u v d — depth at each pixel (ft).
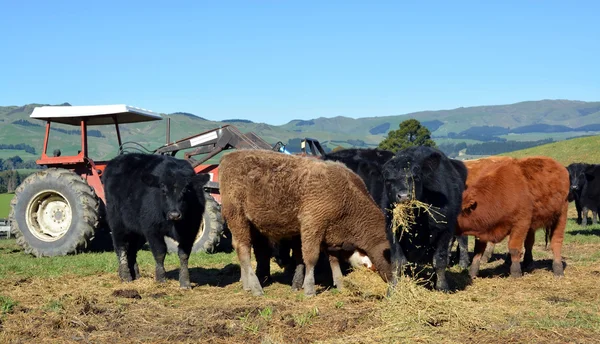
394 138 229.25
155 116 50.24
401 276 26.55
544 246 46.55
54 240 43.68
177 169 30.32
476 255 33.14
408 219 26.48
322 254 33.30
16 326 22.17
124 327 22.21
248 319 23.11
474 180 31.55
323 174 28.27
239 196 29.55
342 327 21.88
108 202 32.73
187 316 23.63
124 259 32.76
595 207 65.36
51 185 44.06
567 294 27.76
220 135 47.32
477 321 22.20
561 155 161.38
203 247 43.52
